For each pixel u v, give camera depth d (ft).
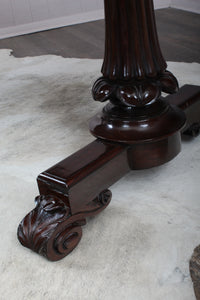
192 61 7.16
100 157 3.30
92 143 3.53
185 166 4.05
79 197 3.09
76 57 8.09
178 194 3.64
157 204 3.53
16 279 2.91
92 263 2.98
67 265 2.98
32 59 8.14
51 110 5.68
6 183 4.06
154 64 3.54
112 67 3.49
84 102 5.83
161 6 11.56
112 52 3.45
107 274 2.87
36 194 3.84
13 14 10.39
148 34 3.43
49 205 3.02
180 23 9.80
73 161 3.26
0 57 8.55
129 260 2.96
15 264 3.04
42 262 3.03
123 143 3.44
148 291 2.70
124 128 3.49
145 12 3.34
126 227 3.29
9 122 5.42
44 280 2.88
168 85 3.55
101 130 3.57
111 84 3.54
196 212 3.38
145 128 3.47
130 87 3.43
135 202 3.59
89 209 3.22
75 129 5.04
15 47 9.45
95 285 2.79
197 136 4.60
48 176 3.11
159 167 4.07
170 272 2.82
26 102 6.04
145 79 3.50
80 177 3.07
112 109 3.68
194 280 2.35
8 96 6.33
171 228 3.23
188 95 4.29
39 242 2.94
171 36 8.83
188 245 3.04
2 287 2.85
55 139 4.84
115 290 2.73
